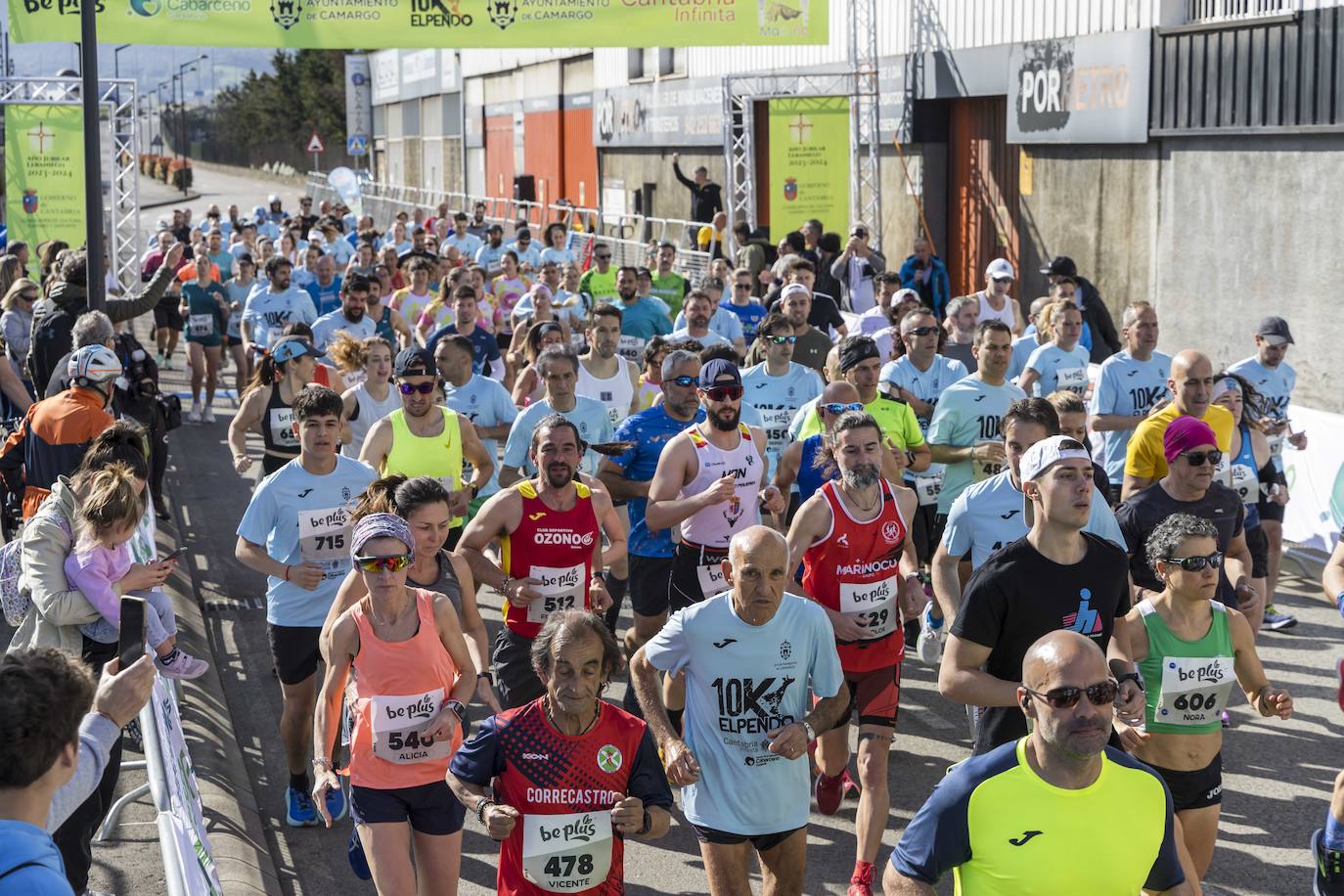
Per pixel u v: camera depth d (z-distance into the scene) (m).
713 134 74.56
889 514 14.93
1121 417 22.98
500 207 116.12
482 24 44.38
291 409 22.62
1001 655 12.32
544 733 10.68
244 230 58.09
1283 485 22.05
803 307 27.16
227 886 14.07
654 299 34.94
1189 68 41.94
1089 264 48.16
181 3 42.44
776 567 11.70
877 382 21.81
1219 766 13.15
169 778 11.28
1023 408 15.24
